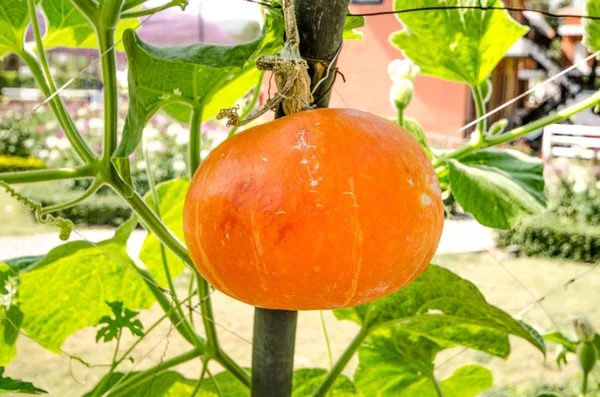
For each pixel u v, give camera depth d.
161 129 4.77
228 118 0.50
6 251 3.74
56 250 0.84
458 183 0.92
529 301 3.03
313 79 0.54
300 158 0.47
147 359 2.29
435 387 0.97
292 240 0.47
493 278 3.38
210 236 0.50
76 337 2.46
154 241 1.03
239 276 0.49
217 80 0.70
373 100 4.16
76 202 0.68
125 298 0.96
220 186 0.49
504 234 4.09
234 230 0.48
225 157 0.50
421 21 0.94
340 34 0.54
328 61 0.54
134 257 0.86
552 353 2.14
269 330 0.59
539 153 4.88
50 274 0.89
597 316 2.80
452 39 0.95
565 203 4.20
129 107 0.60
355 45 4.13
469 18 0.93
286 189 0.47
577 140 4.75
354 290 0.48
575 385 1.98
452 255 3.63
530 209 0.92
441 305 0.78
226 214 0.48
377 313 0.78
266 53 0.70
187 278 3.08
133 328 0.74
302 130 0.49
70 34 0.98
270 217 0.47
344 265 0.47
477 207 0.91
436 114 4.68
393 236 0.47
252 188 0.48
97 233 4.26
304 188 0.47
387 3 4.04
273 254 0.47
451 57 0.96
